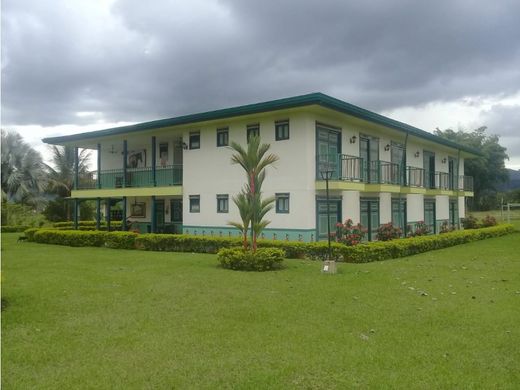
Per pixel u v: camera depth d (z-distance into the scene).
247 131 18.14
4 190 35.78
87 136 22.42
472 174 55.16
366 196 20.08
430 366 5.13
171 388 4.64
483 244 20.22
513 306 7.79
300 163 16.61
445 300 8.27
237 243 15.69
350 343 5.89
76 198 24.30
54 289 9.30
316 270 11.77
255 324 6.75
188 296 8.61
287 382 4.74
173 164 22.39
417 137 23.22
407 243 15.62
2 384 4.74
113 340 6.04
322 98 15.31
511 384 4.68
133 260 14.21
